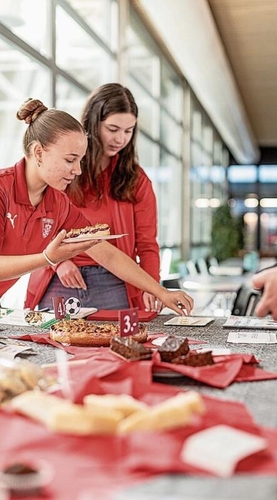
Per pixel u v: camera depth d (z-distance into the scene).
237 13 7.28
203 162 13.86
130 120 2.90
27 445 1.00
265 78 10.50
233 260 14.29
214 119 12.81
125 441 1.00
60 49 5.14
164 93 9.54
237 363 1.59
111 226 3.07
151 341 2.01
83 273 2.93
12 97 5.14
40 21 4.76
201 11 6.31
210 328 2.34
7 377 1.28
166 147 9.81
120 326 1.91
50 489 0.87
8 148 5.37
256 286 1.86
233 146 15.90
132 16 7.26
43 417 1.09
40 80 4.88
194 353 1.59
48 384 1.33
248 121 14.09
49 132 2.23
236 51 8.91
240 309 3.29
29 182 2.37
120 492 0.84
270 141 17.81
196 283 7.29
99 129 2.91
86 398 1.21
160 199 9.43
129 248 3.12
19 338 2.04
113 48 6.61
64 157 2.24
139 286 2.61
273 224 19.09
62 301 2.39
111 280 2.95
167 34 6.89
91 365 1.52
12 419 1.12
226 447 0.96
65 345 1.91
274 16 7.35
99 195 3.03
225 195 18.69
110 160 3.05
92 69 6.06
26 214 2.39
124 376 1.43
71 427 1.04
